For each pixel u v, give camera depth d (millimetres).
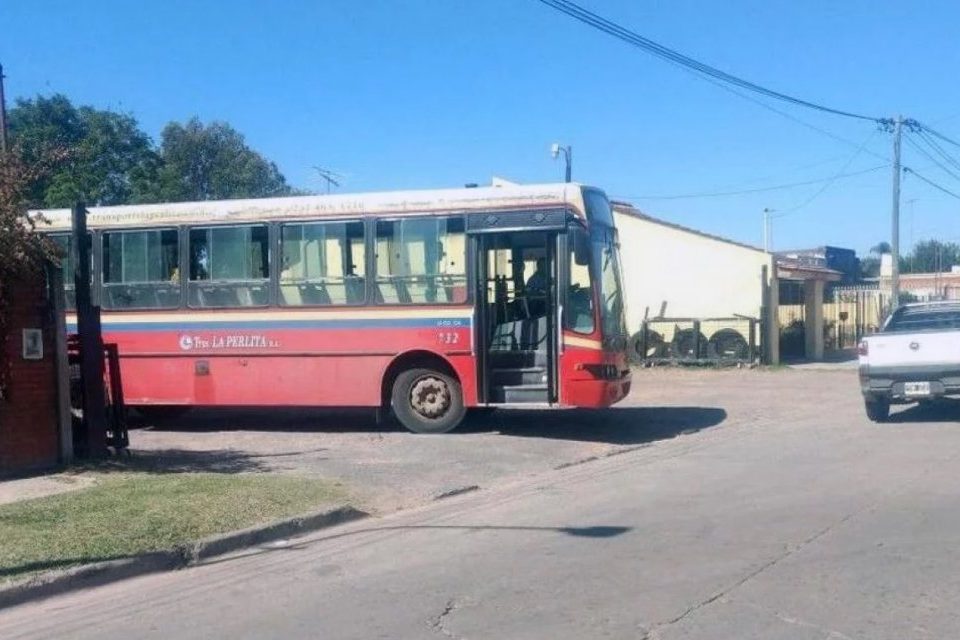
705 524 9383
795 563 7852
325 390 15758
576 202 14820
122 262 16531
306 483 11438
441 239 15375
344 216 15727
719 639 6191
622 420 17797
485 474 12633
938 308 17375
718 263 30438
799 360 32844
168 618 7160
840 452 13641
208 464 12906
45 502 10219
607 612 6805
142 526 9266
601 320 14750
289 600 7492
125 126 34094
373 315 15594
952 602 6793
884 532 8773
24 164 12000
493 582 7703
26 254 11516
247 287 16047
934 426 16016
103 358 13188
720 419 18016
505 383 15250
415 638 6461
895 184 35250
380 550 8992
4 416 11930
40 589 7758
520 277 15266
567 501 10867
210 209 16234
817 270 33219
